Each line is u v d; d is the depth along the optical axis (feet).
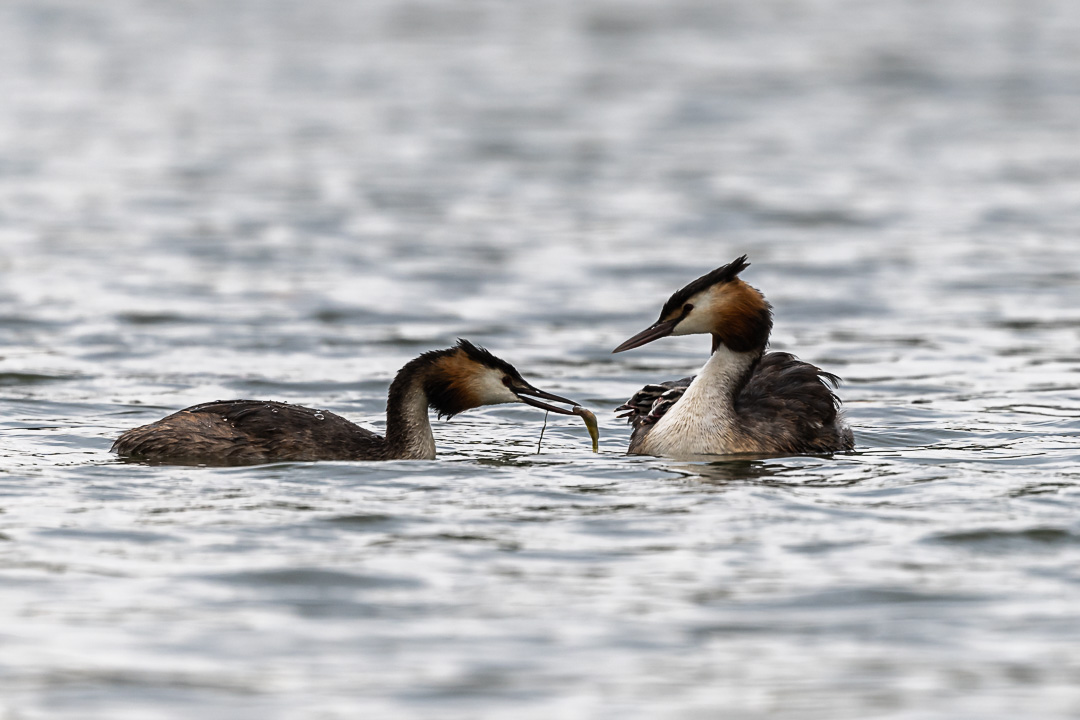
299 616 27.40
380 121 132.36
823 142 122.52
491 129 128.57
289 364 56.54
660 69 165.48
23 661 25.25
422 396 40.73
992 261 79.10
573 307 68.90
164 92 146.72
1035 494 35.60
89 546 31.19
